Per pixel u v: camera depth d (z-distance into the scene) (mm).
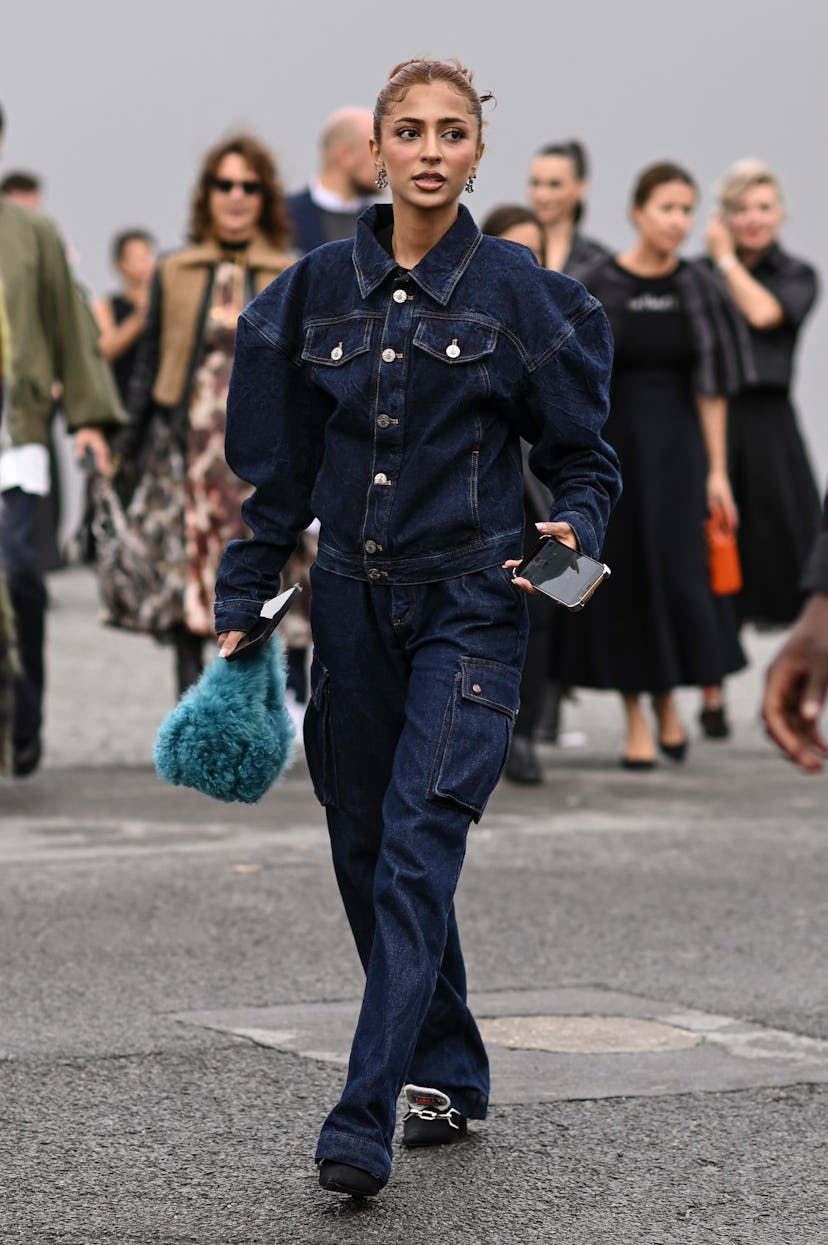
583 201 18281
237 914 11414
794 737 5656
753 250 19531
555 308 7289
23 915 11289
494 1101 8312
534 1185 7367
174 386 16375
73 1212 7012
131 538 16469
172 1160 7547
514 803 15297
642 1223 7020
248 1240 6777
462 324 7238
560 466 7441
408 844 7098
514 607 7348
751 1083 8586
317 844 13516
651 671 16953
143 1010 9477
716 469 17312
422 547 7285
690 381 16984
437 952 7090
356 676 7461
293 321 7453
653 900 11977
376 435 7266
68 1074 8523
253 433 7551
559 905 11812
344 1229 6887
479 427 7305
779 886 12406
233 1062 8711
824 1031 9375
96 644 24938
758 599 19281
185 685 16781
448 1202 7168
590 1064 8820
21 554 15297
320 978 10086
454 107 7215
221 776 7559
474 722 7199
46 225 15492
